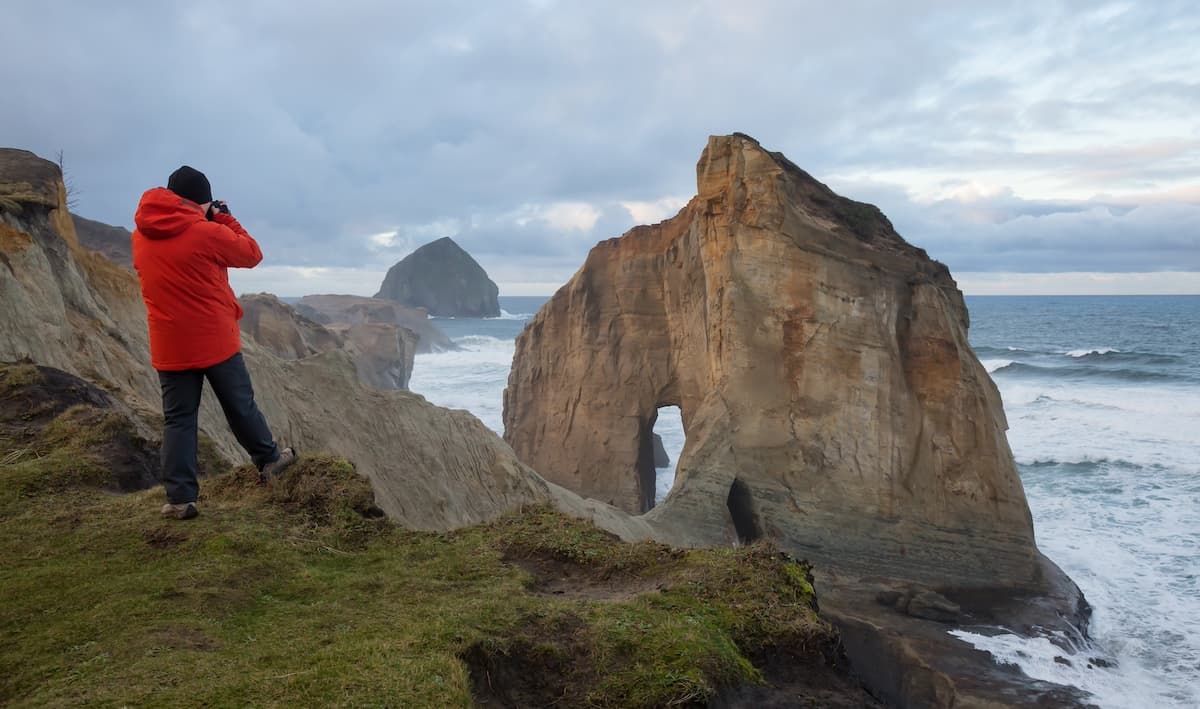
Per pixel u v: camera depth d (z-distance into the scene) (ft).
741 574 18.28
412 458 65.10
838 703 15.02
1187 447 115.03
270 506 21.52
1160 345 287.89
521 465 74.90
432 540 20.52
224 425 53.83
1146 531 82.84
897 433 78.18
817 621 16.74
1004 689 52.29
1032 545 73.31
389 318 328.90
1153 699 51.62
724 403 82.38
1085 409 147.23
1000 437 77.92
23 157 60.13
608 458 115.24
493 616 15.42
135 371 52.47
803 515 77.92
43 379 32.07
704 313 100.63
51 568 17.46
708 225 89.25
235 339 20.77
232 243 19.83
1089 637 61.67
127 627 14.78
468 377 231.91
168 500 20.20
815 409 80.38
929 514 75.72
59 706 11.75
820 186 91.35
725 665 14.62
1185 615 64.13
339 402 64.95
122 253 162.81
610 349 117.70
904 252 85.81
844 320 80.84
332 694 12.06
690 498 79.36
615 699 13.51
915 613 64.95
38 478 23.26
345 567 18.74
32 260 45.24
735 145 87.45
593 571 19.44
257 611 16.08
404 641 13.97
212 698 11.98
